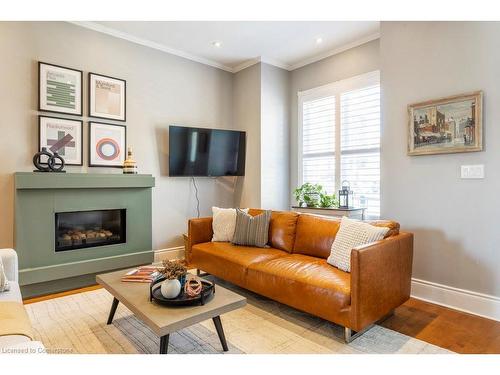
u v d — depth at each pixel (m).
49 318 2.53
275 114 4.74
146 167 4.10
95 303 2.85
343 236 2.60
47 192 3.09
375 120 3.93
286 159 4.90
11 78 3.14
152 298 1.97
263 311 2.68
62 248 3.27
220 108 4.88
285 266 2.62
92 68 3.65
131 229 3.68
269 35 3.90
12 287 2.06
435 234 2.85
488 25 2.55
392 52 3.12
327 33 3.84
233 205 4.98
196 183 4.62
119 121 3.85
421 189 2.94
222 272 3.05
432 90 2.85
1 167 3.08
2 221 3.08
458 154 2.71
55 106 3.37
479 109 2.56
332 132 4.40
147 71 4.10
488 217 2.56
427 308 2.73
